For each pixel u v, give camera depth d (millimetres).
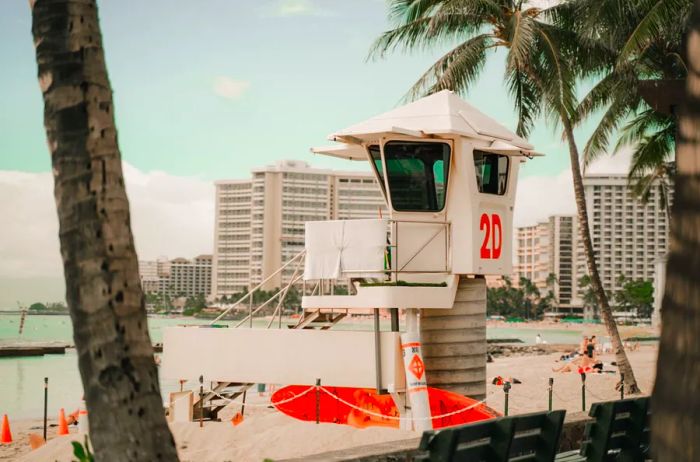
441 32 30438
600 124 33719
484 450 6051
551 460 6520
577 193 32344
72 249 5219
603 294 31734
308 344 18281
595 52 30438
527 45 26984
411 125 18391
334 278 18219
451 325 18656
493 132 18984
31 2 5426
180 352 19609
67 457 14500
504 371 47406
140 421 5141
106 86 5383
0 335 183125
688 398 3654
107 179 5273
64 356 89688
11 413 37531
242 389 19562
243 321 19750
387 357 17438
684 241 3795
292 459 7348
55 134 5301
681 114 3969
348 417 18547
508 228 19531
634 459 7887
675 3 24844
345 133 18484
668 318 3797
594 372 40969
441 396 17672
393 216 18594
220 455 13609
